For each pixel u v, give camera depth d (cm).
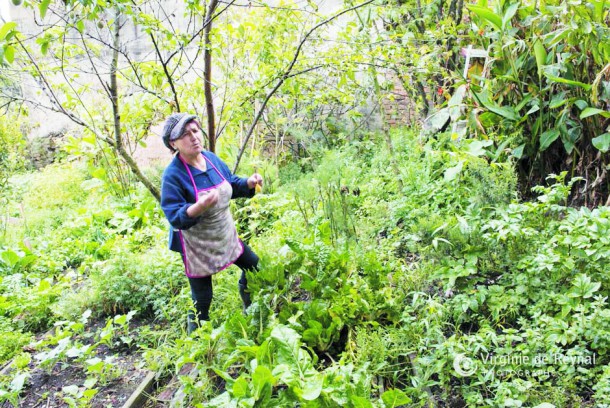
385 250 452
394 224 509
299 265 382
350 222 484
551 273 338
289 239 380
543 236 372
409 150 667
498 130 561
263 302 350
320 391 230
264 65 525
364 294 361
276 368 248
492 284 380
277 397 259
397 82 852
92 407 330
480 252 385
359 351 315
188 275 370
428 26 676
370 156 783
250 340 313
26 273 564
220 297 429
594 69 489
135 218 663
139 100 591
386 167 663
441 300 374
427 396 284
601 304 295
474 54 588
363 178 661
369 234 478
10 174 816
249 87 530
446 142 612
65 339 371
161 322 432
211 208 352
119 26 397
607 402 255
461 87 548
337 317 346
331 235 463
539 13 516
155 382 349
